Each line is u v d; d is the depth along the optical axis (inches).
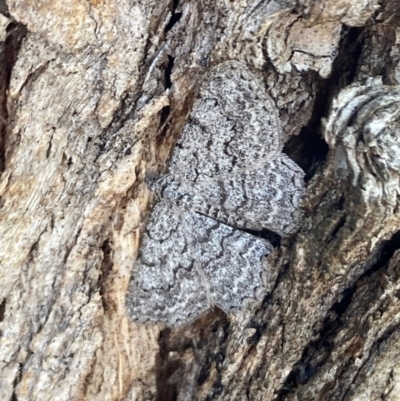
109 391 4.6
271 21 3.8
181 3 4.0
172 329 4.6
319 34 3.9
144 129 4.1
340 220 3.9
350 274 4.1
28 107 3.9
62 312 4.3
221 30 3.9
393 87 3.7
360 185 3.7
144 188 4.3
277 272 4.3
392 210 3.7
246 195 4.3
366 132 3.6
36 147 4.0
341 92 3.7
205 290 4.4
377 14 3.7
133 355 4.6
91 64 3.9
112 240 4.3
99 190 4.1
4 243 4.1
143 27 4.0
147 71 4.0
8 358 4.3
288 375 4.3
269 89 4.1
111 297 4.4
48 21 3.8
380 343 4.0
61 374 4.4
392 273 4.0
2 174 4.0
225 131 4.2
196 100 4.1
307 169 4.2
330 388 4.1
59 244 4.2
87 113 4.0
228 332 4.5
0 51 3.8
